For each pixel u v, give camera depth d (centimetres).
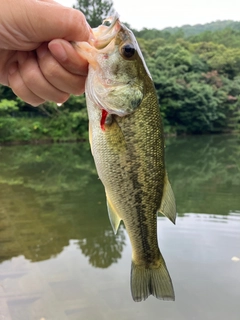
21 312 372
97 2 3650
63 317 364
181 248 542
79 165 1520
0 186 1042
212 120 3641
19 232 626
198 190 950
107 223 676
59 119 2834
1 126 2506
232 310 382
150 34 5744
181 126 3572
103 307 383
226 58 4012
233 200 827
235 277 452
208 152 2005
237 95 3722
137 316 370
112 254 527
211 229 621
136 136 188
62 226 658
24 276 453
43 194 927
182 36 5641
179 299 404
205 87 3538
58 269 476
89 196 899
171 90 3444
